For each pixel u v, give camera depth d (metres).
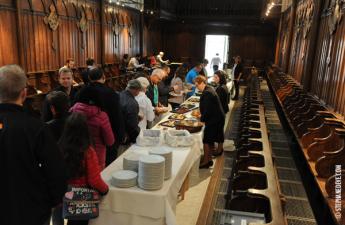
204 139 5.34
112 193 2.68
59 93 2.85
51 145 1.98
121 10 15.41
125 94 4.22
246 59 21.36
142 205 2.65
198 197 4.42
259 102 6.85
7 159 1.88
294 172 5.20
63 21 10.61
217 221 3.48
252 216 2.37
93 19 12.75
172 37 21.95
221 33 21.41
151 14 17.80
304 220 3.76
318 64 8.28
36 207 1.98
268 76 15.75
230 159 5.75
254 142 4.02
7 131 1.87
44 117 3.07
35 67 9.27
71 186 2.50
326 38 7.70
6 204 1.91
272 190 2.64
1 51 7.87
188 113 5.82
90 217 2.52
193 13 21.00
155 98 6.08
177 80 7.95
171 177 2.95
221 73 6.34
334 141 4.29
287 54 13.38
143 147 3.66
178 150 3.66
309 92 8.88
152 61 16.05
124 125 3.91
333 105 6.56
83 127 2.52
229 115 9.53
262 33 20.84
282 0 14.91
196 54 21.83
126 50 16.39
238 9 20.38
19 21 8.34
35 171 1.94
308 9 9.90
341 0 6.48
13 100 1.93
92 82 3.39
